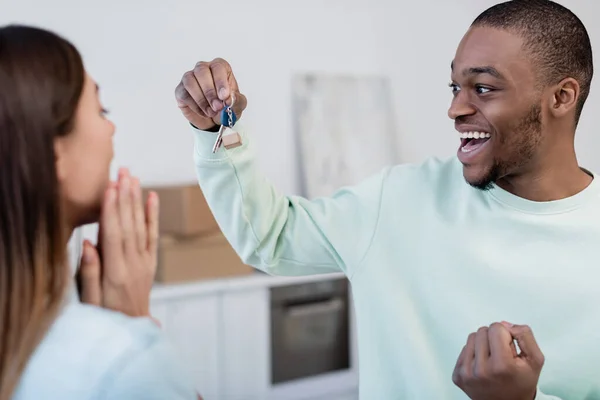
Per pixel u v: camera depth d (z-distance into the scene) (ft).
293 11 10.96
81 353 2.07
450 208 3.50
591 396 3.16
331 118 11.24
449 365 3.36
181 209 9.00
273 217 3.52
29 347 2.08
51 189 2.09
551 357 3.15
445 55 12.43
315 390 9.98
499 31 3.09
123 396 2.01
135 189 2.38
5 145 2.03
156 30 9.84
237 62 10.52
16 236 2.06
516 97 3.08
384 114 11.75
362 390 3.57
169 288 8.73
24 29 2.16
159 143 9.96
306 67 11.14
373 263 3.51
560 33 3.10
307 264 3.69
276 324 9.66
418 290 3.44
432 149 12.41
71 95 2.15
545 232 3.27
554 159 3.26
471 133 3.24
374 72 11.76
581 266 3.19
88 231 8.70
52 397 2.03
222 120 3.12
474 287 3.32
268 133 10.82
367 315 3.52
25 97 2.03
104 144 2.30
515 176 3.32
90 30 9.33
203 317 9.03
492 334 2.44
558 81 3.12
